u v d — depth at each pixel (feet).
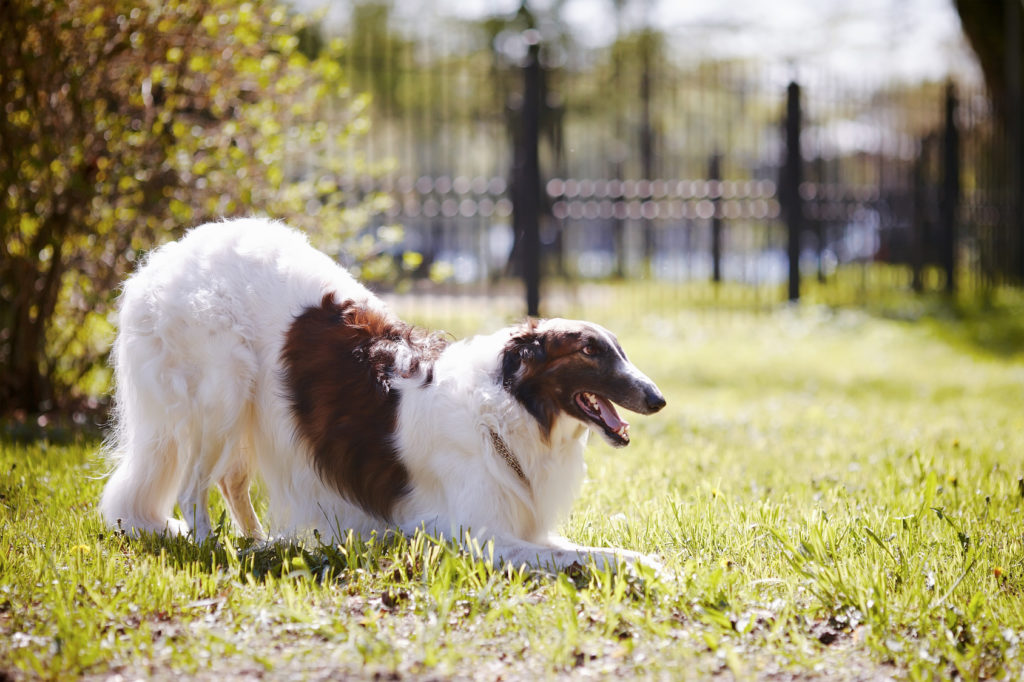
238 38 26.66
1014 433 25.61
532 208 46.44
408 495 15.24
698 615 12.49
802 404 31.94
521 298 57.47
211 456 15.67
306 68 29.17
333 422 15.31
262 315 15.75
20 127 24.93
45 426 24.68
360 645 11.28
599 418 14.84
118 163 25.46
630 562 13.80
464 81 82.94
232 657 11.32
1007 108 65.62
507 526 14.84
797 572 13.62
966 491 18.63
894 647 11.54
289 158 28.91
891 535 15.24
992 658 11.61
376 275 29.32
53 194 25.07
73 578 13.19
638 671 11.07
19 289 25.96
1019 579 13.99
